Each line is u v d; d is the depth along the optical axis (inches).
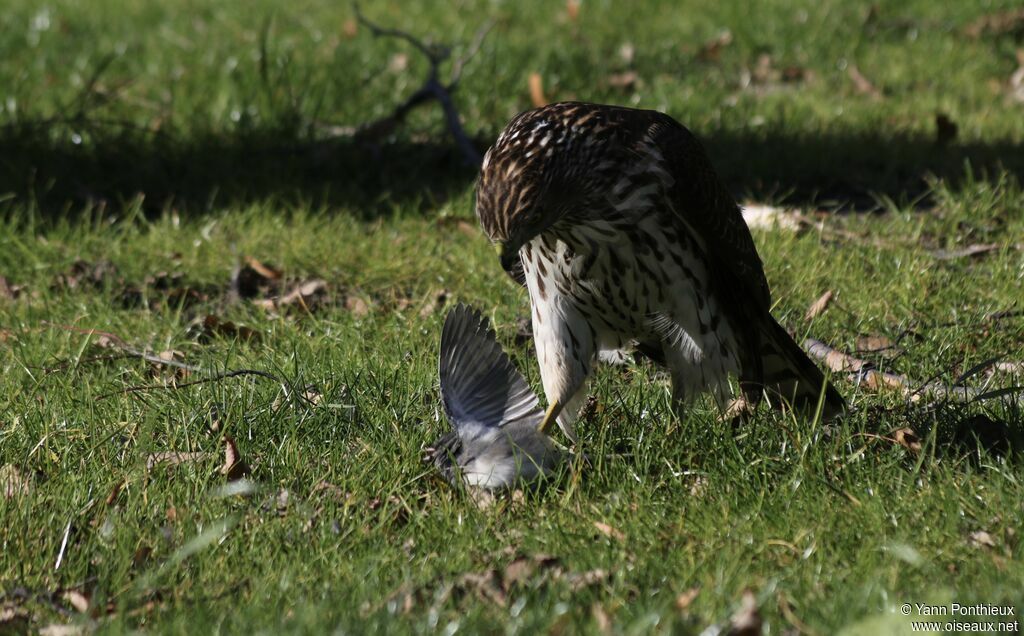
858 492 314.8
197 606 268.8
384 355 415.5
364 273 515.8
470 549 297.7
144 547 299.1
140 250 540.1
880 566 277.9
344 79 777.6
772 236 532.7
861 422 358.0
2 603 281.0
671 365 375.9
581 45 874.8
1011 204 571.5
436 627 256.5
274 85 742.5
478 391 350.6
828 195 618.2
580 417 374.0
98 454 349.1
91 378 410.9
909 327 447.5
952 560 281.6
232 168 658.8
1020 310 448.8
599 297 363.9
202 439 359.3
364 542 305.3
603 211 345.4
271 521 313.9
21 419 367.6
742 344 380.2
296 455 346.0
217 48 866.1
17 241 541.0
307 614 259.4
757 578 273.0
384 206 616.1
